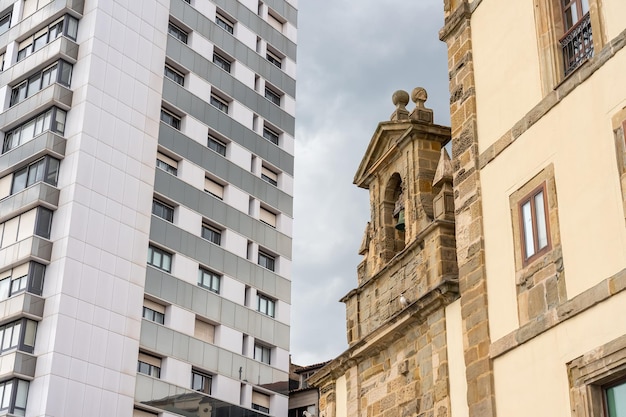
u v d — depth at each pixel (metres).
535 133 17.09
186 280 57.28
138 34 58.97
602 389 14.52
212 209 61.16
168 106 60.31
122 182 54.75
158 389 53.19
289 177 68.81
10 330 49.06
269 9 72.56
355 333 24.50
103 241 52.41
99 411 49.31
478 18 19.95
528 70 17.75
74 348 48.97
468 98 19.52
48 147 52.47
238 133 65.44
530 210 16.88
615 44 15.38
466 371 17.89
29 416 47.06
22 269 50.34
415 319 21.09
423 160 23.69
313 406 62.12
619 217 14.57
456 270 20.97
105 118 54.88
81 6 57.12
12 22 59.09
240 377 58.84
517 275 16.89
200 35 64.62
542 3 17.58
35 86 55.91
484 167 18.62
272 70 70.69
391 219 24.88
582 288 15.07
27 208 51.66
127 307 52.66
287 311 64.44
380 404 22.31
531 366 15.97
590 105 15.73
